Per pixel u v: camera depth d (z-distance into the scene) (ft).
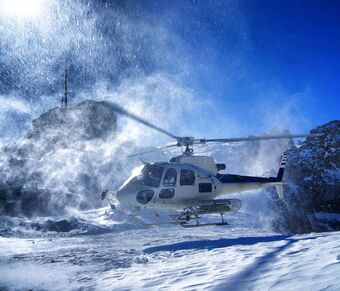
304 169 138.92
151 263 26.30
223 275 19.27
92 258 31.01
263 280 17.10
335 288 13.96
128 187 36.91
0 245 41.06
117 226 59.41
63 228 58.34
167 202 37.63
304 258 20.22
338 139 145.07
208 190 39.63
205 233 52.95
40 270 26.20
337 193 124.36
